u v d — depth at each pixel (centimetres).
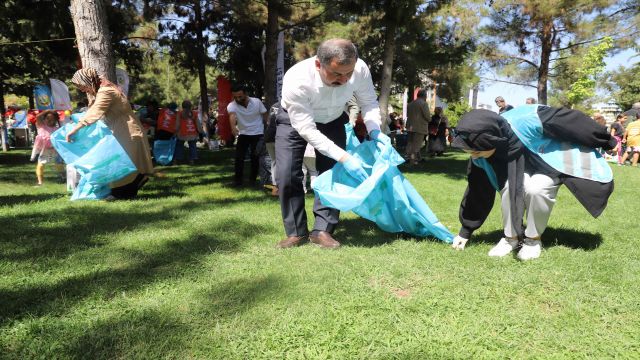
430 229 379
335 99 350
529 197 329
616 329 234
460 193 638
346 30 1670
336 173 355
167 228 426
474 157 331
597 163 328
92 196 581
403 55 1719
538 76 1791
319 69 324
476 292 274
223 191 650
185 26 1788
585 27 1534
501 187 335
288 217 372
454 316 246
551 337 226
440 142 1328
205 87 1809
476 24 1259
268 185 659
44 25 1250
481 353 214
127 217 470
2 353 210
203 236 397
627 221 464
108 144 549
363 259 331
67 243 373
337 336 227
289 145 368
